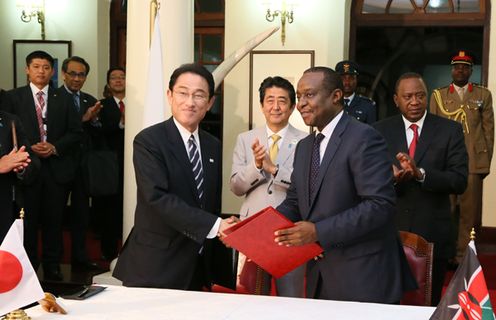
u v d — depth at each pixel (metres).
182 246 2.65
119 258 2.77
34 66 5.08
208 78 2.66
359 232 2.32
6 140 3.91
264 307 2.17
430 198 3.49
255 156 3.41
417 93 3.49
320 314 2.09
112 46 7.73
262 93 3.71
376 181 2.35
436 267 3.53
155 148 2.59
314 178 2.51
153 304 2.19
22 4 7.57
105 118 6.07
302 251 2.34
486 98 6.02
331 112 2.47
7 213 3.90
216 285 2.84
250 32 7.04
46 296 2.08
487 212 6.73
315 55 6.88
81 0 7.55
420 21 7.05
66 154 5.27
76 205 5.66
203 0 7.35
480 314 1.82
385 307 2.19
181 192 2.63
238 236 2.28
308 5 6.87
